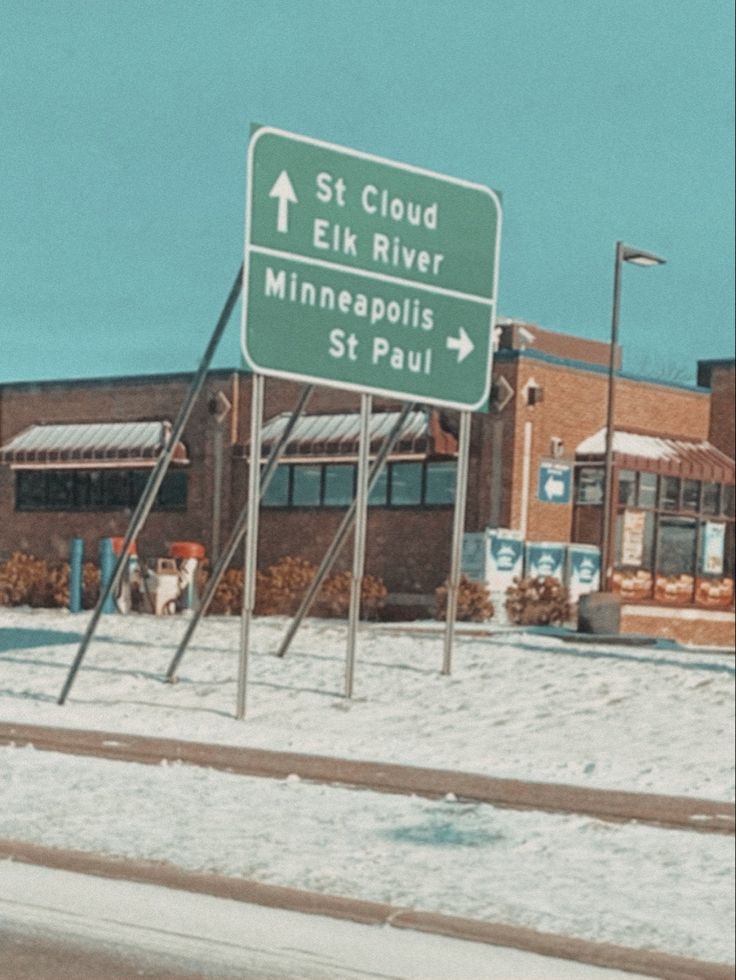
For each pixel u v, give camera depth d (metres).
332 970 7.35
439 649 24.31
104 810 11.57
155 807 11.80
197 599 35.88
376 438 38.84
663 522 41.19
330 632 26.92
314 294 19.55
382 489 39.91
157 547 43.72
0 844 9.99
